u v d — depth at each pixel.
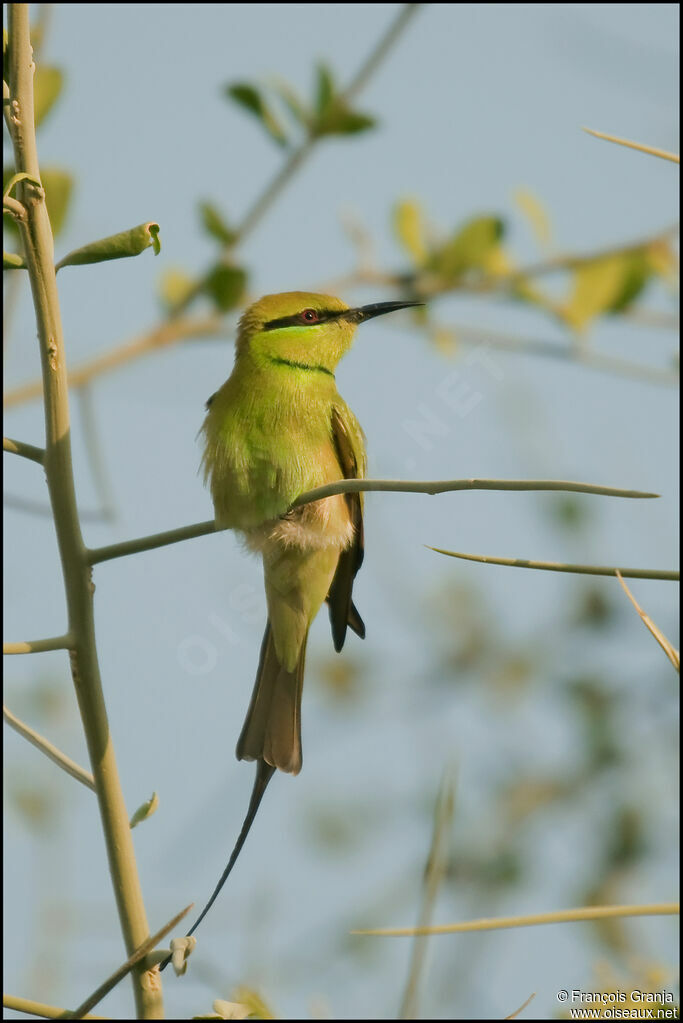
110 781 4.54
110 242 4.36
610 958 6.89
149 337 8.23
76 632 4.54
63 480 4.51
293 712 6.81
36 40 7.00
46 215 4.39
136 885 4.52
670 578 4.02
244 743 6.72
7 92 4.34
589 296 8.55
